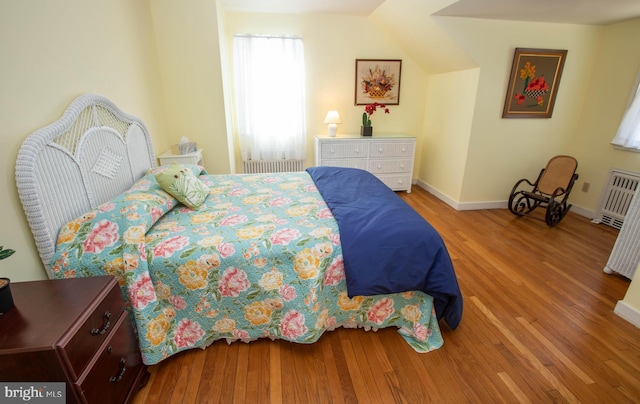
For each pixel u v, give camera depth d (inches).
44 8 58.6
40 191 51.9
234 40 144.9
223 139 133.3
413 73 168.6
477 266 96.9
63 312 40.0
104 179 72.3
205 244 58.3
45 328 37.2
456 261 99.9
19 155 49.4
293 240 60.5
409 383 57.2
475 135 135.8
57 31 62.0
